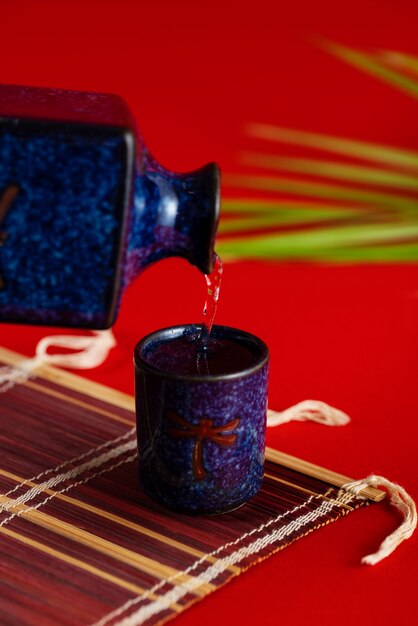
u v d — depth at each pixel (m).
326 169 0.85
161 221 0.51
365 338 0.71
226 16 1.47
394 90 1.22
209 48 1.36
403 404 0.64
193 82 1.24
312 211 0.81
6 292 0.50
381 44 1.33
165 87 1.22
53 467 0.59
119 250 0.49
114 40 1.37
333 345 0.70
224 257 0.76
